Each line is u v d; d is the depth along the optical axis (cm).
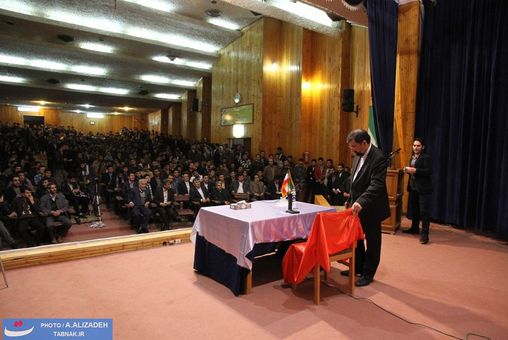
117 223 609
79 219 602
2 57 1094
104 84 1380
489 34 480
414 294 284
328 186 722
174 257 380
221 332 224
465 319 242
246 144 1037
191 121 1507
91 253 378
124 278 317
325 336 219
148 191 581
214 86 1208
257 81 972
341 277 324
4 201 500
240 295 281
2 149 926
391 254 389
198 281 312
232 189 732
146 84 1384
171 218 609
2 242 444
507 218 445
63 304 263
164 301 270
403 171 507
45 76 1238
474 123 496
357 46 768
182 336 219
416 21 555
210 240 314
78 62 1149
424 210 434
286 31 931
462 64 514
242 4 579
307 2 475
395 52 515
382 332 224
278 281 313
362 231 285
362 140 295
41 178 630
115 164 799
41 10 876
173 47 1079
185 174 675
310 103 873
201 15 951
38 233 482
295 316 246
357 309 257
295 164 835
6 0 830
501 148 464
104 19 933
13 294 281
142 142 1334
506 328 230
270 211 321
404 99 572
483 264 356
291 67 909
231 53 1101
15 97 1493
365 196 280
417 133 571
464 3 510
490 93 473
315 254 262
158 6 902
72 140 1160
